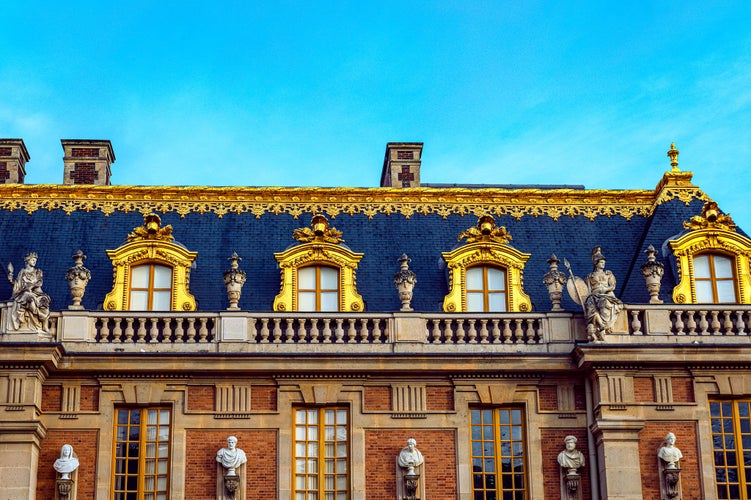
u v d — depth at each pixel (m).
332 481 39.25
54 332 39.66
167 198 45.75
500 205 46.16
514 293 42.16
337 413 39.81
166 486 38.88
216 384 39.66
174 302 41.41
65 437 38.97
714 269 42.53
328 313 40.34
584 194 46.56
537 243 44.88
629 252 44.88
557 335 40.38
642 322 40.41
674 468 38.41
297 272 42.06
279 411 39.47
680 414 39.34
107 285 42.19
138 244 41.88
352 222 45.12
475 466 39.59
